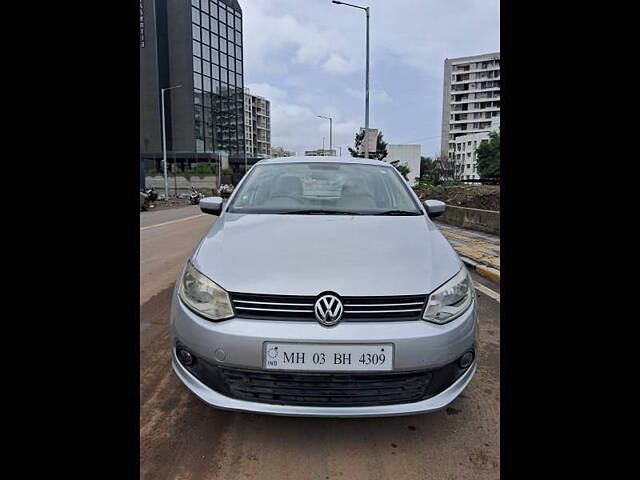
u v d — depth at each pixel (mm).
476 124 94125
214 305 1846
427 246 2211
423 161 66562
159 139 47969
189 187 45188
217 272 1933
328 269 1902
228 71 53969
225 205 2918
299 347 1732
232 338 1761
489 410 2207
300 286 1807
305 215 2615
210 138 51438
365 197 2945
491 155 60906
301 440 1960
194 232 10359
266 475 1727
